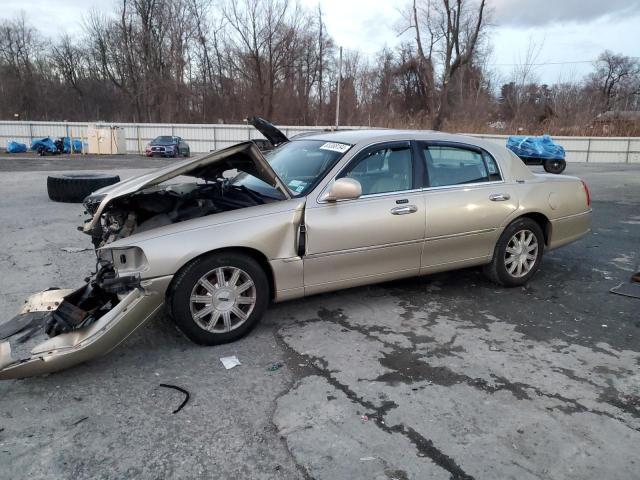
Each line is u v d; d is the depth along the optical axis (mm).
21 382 3180
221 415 2848
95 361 3465
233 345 3730
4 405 2920
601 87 57219
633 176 18984
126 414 2852
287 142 5160
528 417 2859
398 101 49531
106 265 3576
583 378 3314
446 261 4621
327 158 4254
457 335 3969
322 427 2738
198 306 3623
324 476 2359
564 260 6270
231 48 43719
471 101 42281
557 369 3432
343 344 3773
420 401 3008
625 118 36406
